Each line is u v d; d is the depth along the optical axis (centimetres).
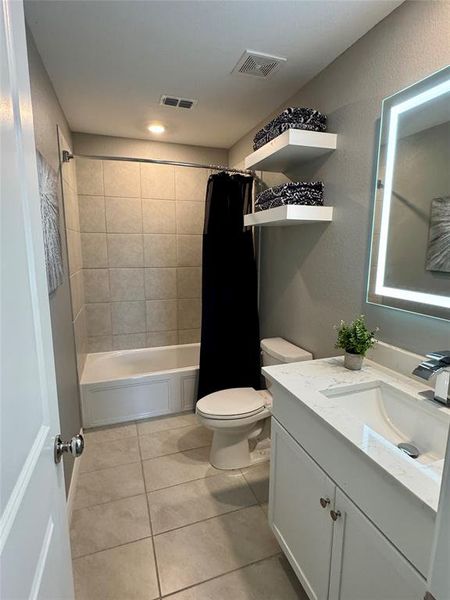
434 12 115
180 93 202
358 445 89
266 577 138
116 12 132
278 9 131
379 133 139
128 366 309
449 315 115
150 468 205
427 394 116
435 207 118
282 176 222
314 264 192
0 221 54
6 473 52
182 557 146
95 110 227
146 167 297
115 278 304
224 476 198
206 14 133
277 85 192
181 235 318
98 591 132
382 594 85
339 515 100
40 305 76
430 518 69
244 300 258
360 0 125
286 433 130
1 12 58
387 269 139
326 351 185
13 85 63
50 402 80
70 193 243
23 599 55
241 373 264
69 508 167
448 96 111
